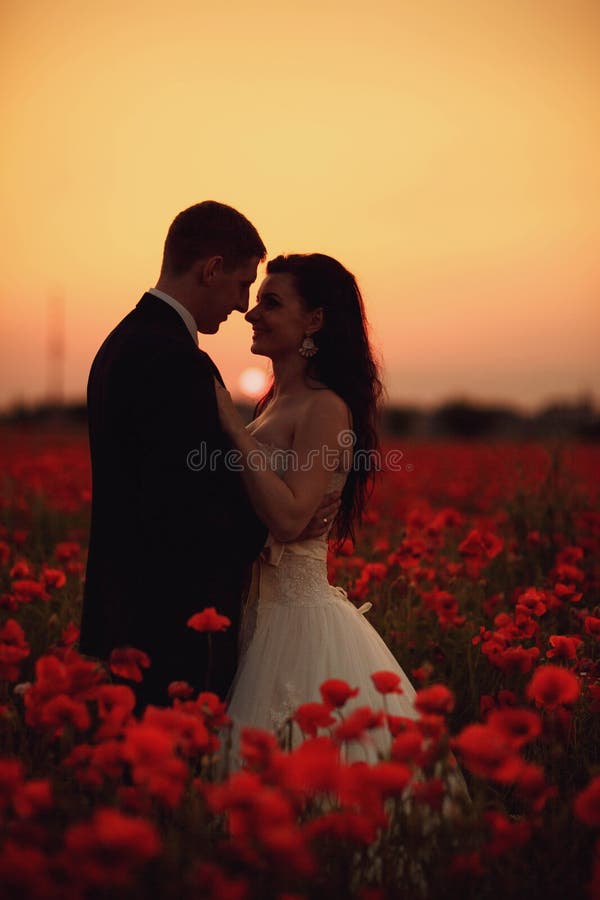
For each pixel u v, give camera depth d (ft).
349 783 5.74
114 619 9.75
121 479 9.84
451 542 19.42
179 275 10.36
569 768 8.98
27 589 11.92
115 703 7.03
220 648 9.80
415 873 6.66
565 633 14.23
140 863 5.38
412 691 10.46
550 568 18.43
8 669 8.06
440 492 35.99
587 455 44.93
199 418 9.45
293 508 9.69
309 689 9.73
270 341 10.62
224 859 5.82
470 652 12.42
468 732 5.99
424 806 6.93
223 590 9.70
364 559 17.88
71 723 7.09
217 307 10.55
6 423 117.80
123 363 9.80
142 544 9.73
